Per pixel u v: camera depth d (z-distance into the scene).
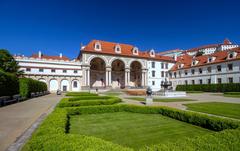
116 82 63.16
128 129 8.06
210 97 27.05
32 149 3.76
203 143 3.73
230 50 44.09
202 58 53.38
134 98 25.92
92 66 60.03
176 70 61.59
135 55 60.38
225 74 43.34
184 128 8.13
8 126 8.55
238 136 4.20
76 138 4.07
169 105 15.99
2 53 38.72
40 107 15.79
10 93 20.53
